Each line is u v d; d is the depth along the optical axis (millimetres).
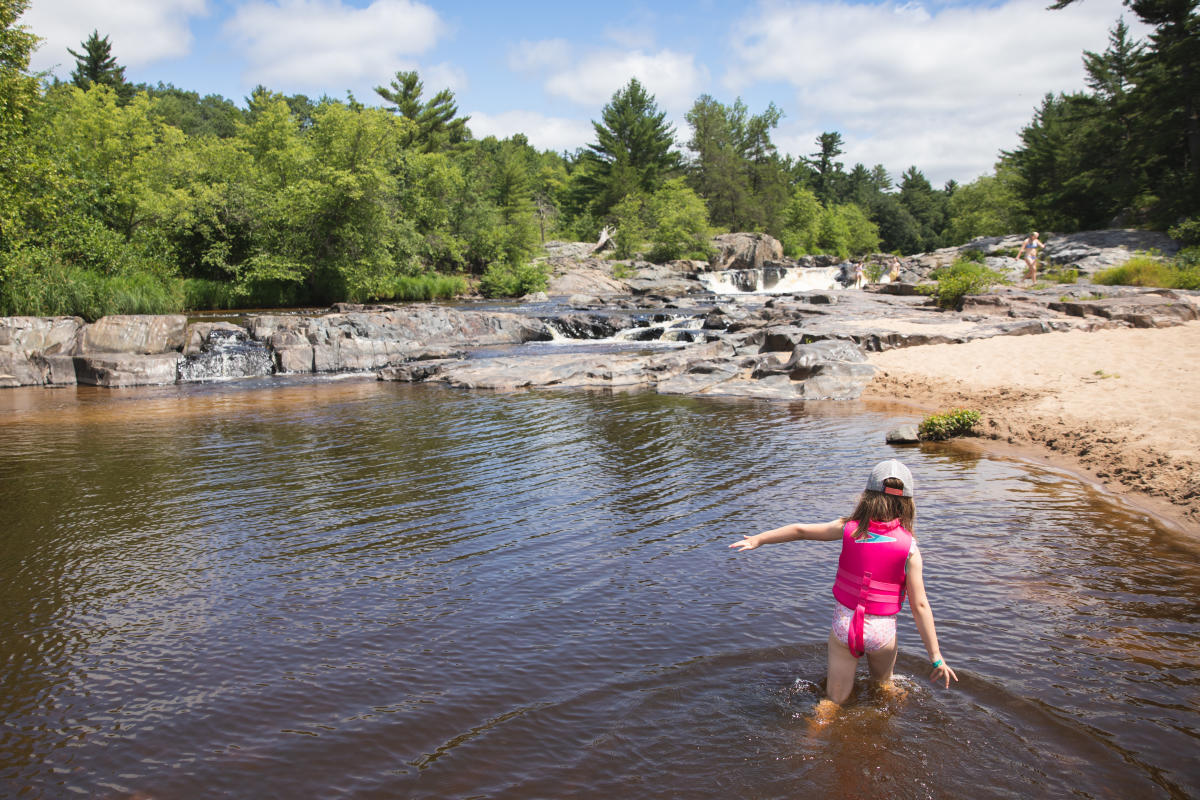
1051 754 3598
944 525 7008
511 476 9703
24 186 24938
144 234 31750
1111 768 3475
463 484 9375
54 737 4160
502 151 87250
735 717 4035
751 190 82312
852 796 3344
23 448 12000
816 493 8328
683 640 4988
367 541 7355
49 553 7203
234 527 7898
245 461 10898
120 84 69250
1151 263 28875
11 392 18500
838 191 118875
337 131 37031
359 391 17938
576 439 11805
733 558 6496
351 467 10422
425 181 46688
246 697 4523
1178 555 6086
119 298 25172
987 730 3811
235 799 3562
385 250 37969
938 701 4078
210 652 5133
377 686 4590
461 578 6320
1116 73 52812
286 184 38406
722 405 14508
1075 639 4754
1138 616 5047
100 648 5246
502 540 7262
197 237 34281
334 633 5355
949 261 43062
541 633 5211
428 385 18672
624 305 35250
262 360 21391
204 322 23484
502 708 4273
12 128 24328
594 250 59781
